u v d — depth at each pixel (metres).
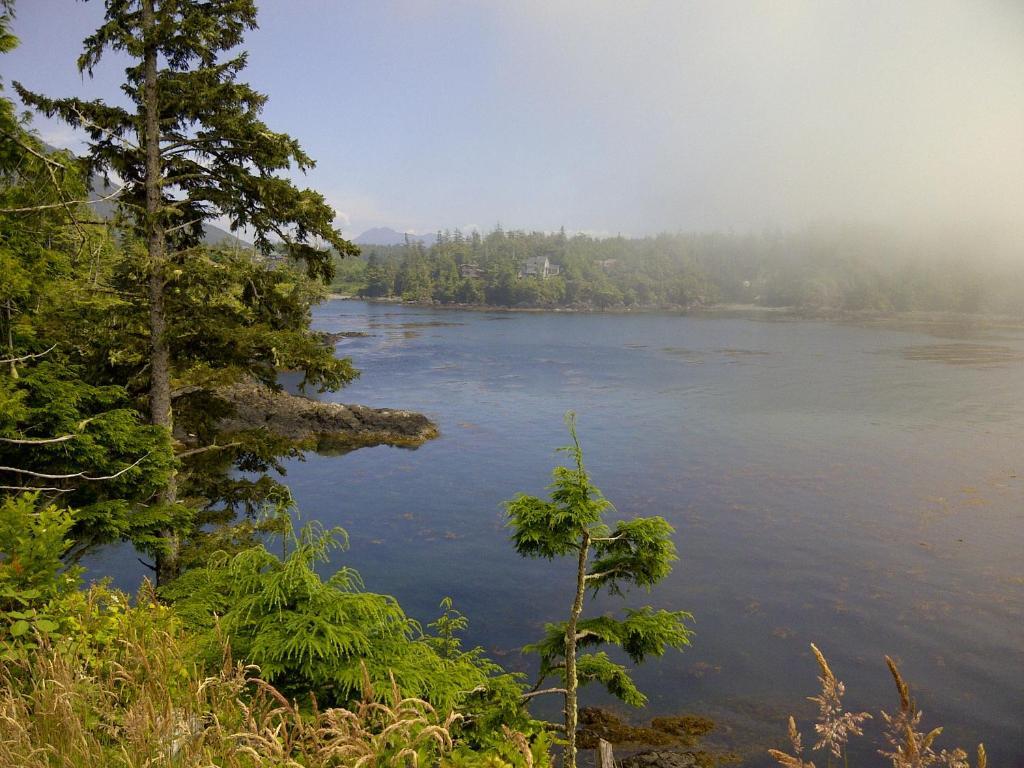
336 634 5.30
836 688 2.40
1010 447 40.16
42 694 3.55
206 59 14.21
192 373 14.65
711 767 13.36
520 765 4.11
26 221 11.61
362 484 34.72
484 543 26.64
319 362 13.99
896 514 29.27
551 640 9.04
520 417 50.94
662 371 74.12
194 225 15.30
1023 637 18.97
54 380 11.67
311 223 14.15
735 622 19.94
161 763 3.16
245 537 13.81
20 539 4.83
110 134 13.52
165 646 4.45
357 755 3.18
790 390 61.31
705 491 32.97
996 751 14.21
